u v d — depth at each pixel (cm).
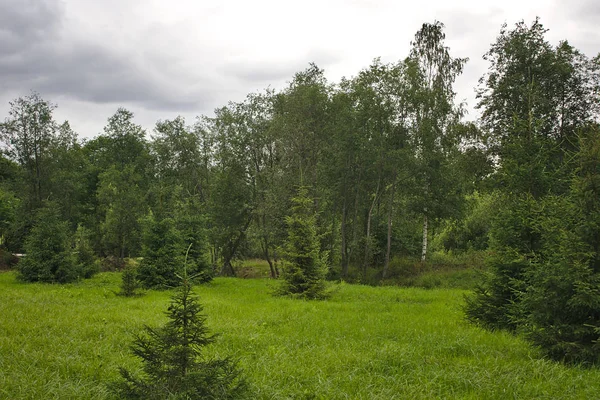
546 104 2452
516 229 1175
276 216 3275
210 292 2042
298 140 3194
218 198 3712
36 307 1340
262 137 3584
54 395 639
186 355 543
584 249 875
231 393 565
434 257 3644
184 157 3891
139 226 4006
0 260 3316
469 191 3334
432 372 766
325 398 657
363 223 3778
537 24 2642
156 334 547
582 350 828
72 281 2294
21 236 3825
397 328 1152
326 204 3569
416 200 3297
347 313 1406
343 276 3381
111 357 832
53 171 4084
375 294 2044
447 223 3831
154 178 4850
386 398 651
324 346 944
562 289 878
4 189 4147
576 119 2536
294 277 1878
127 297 1769
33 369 742
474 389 698
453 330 1140
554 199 1064
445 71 3422
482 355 900
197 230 2597
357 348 945
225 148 3728
